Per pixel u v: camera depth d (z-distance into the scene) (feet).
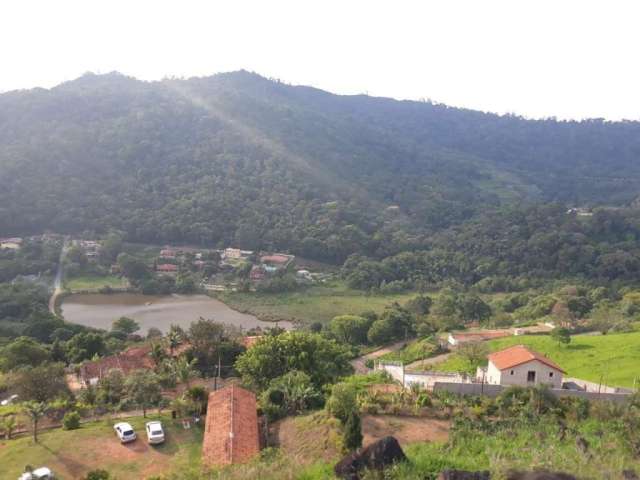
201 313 322.14
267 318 317.22
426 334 255.09
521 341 200.34
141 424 117.39
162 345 187.93
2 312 287.07
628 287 350.02
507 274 421.18
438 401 106.52
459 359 185.37
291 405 118.62
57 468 97.71
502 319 278.05
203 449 97.45
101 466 98.68
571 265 415.23
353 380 135.85
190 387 141.18
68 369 188.34
